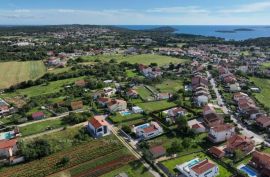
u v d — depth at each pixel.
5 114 142.38
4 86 197.75
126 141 113.38
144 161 99.19
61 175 92.19
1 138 113.25
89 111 142.38
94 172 93.31
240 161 99.12
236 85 186.00
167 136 116.94
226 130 114.19
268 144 111.94
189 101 158.88
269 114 140.12
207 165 89.19
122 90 180.38
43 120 132.62
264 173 90.50
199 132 121.25
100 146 108.75
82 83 193.00
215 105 156.00
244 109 143.12
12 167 95.88
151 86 193.88
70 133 117.88
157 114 138.00
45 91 182.00
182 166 93.44
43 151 101.94
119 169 94.81
